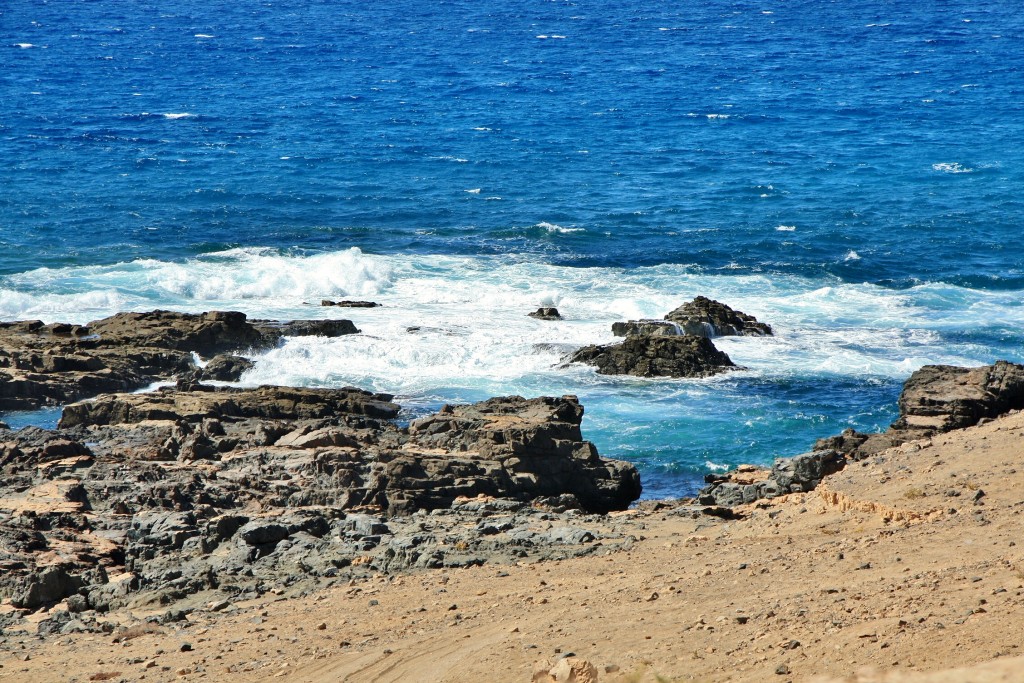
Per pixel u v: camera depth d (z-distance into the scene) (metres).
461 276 152.12
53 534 67.00
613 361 116.50
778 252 165.62
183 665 44.88
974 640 31.69
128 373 112.88
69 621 55.78
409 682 39.16
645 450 96.25
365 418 98.19
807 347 123.38
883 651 32.31
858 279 153.38
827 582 43.03
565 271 154.75
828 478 66.31
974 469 59.31
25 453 83.50
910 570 42.75
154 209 189.00
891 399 108.00
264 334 121.75
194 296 143.75
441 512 72.25
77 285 144.38
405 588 54.28
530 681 35.53
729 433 99.94
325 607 52.41
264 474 79.38
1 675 46.62
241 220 183.12
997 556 42.66
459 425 88.44
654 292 145.12
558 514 70.31
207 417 95.88
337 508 72.75
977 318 135.50
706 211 190.00
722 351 117.75
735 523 61.19
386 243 170.25
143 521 67.62
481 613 47.19
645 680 33.66
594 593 47.69
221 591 57.69
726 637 37.12
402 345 120.56
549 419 89.25
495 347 120.75
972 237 172.38
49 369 111.38
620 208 192.12
